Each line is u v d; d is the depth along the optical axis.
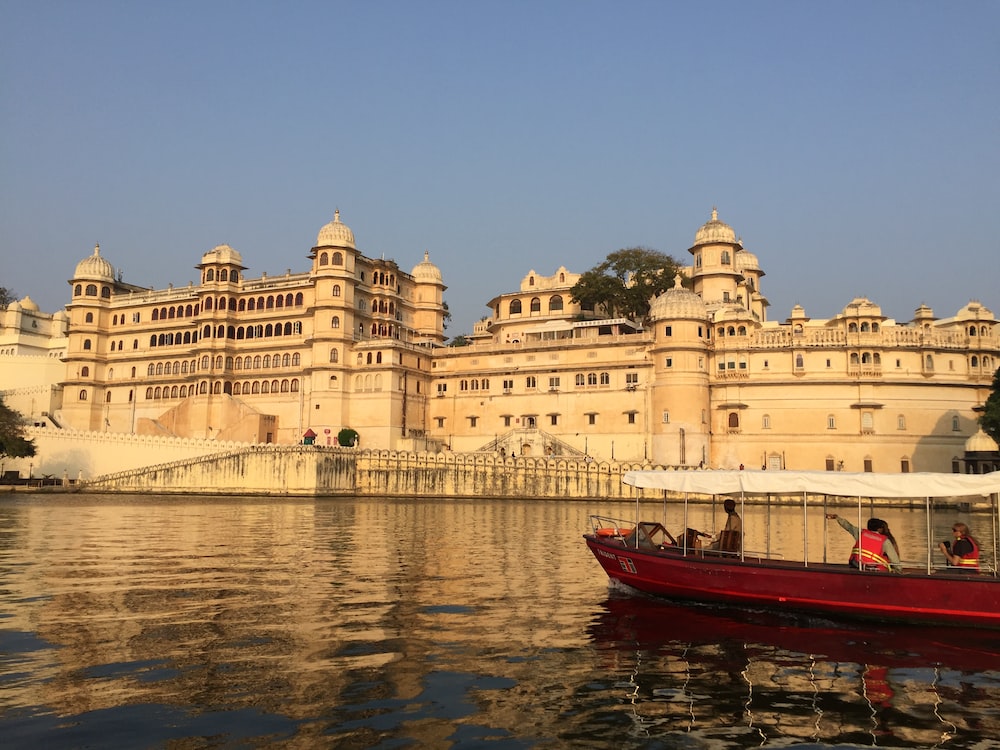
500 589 23.50
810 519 54.94
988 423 64.12
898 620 19.81
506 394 92.75
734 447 83.25
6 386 115.62
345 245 93.94
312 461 73.25
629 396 85.44
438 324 112.62
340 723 12.20
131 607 19.98
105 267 110.50
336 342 92.50
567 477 73.81
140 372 105.69
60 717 12.18
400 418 91.75
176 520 46.88
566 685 14.48
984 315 82.81
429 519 50.16
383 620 18.95
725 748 11.82
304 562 28.61
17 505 60.19
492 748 11.50
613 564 24.14
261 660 15.34
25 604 20.17
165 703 12.88
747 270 106.69
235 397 98.88
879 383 80.50
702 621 20.09
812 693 14.41
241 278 104.00
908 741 12.25
